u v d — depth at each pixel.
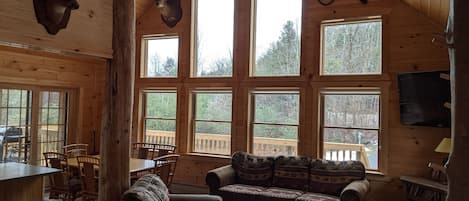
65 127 6.92
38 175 3.85
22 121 6.18
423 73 4.77
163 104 7.02
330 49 5.68
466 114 1.33
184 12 6.77
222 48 6.54
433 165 2.19
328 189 4.89
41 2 2.46
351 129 5.47
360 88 5.37
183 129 6.69
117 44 3.23
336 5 5.57
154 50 7.15
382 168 5.21
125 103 3.36
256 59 6.25
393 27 5.21
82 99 7.09
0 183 3.71
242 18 6.29
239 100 6.24
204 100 6.65
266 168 5.35
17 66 5.89
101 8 3.05
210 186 5.03
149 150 6.55
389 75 5.20
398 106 5.15
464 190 1.35
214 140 6.53
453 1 1.37
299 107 5.79
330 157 5.60
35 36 2.44
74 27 2.76
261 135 6.13
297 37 5.95
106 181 3.33
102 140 3.36
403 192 5.09
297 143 5.82
